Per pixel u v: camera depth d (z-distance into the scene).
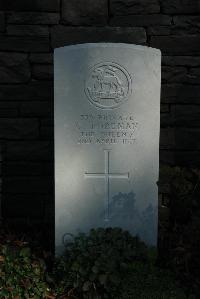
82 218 3.47
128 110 3.39
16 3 3.91
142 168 3.45
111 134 3.41
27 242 3.58
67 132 3.40
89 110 3.39
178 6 3.94
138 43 3.97
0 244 3.37
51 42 3.96
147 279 2.98
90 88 3.37
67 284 3.20
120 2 3.93
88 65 3.35
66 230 3.48
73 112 3.38
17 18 3.93
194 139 4.05
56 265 3.38
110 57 3.35
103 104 3.38
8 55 3.96
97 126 3.40
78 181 3.44
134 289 2.90
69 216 3.47
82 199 3.46
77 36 3.96
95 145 3.42
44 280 3.28
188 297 2.95
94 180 3.45
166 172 3.88
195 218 3.57
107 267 3.05
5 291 3.04
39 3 3.92
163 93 4.02
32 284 3.15
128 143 3.42
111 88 3.37
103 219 3.48
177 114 4.04
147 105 3.40
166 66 3.99
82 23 3.95
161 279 3.01
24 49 3.96
